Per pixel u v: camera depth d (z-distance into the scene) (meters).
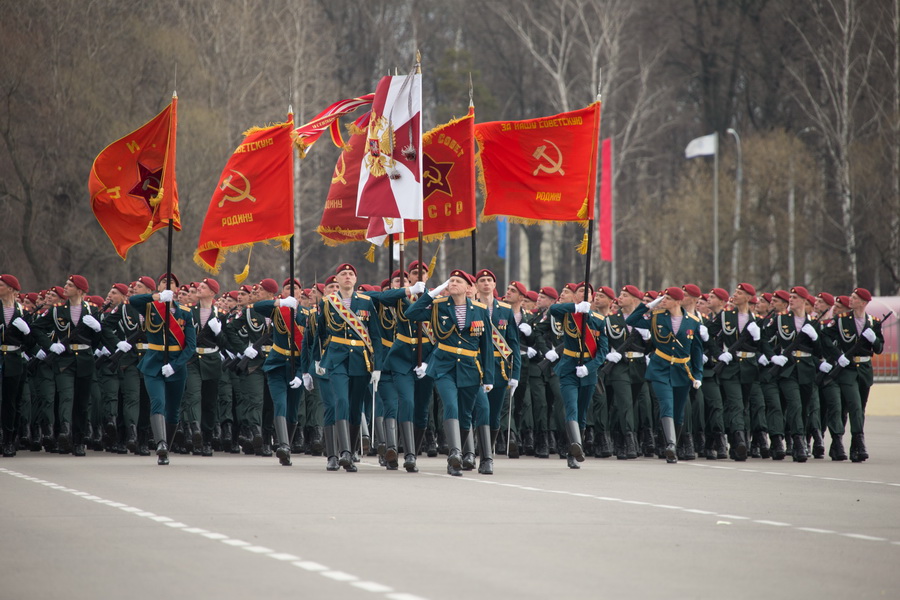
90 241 69.81
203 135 70.56
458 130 28.36
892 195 83.56
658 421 30.78
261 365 29.98
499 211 28.42
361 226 30.69
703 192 88.12
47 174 69.12
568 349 26.39
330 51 99.44
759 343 30.12
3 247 70.06
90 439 32.16
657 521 17.64
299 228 85.38
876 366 62.00
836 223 87.12
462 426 24.94
